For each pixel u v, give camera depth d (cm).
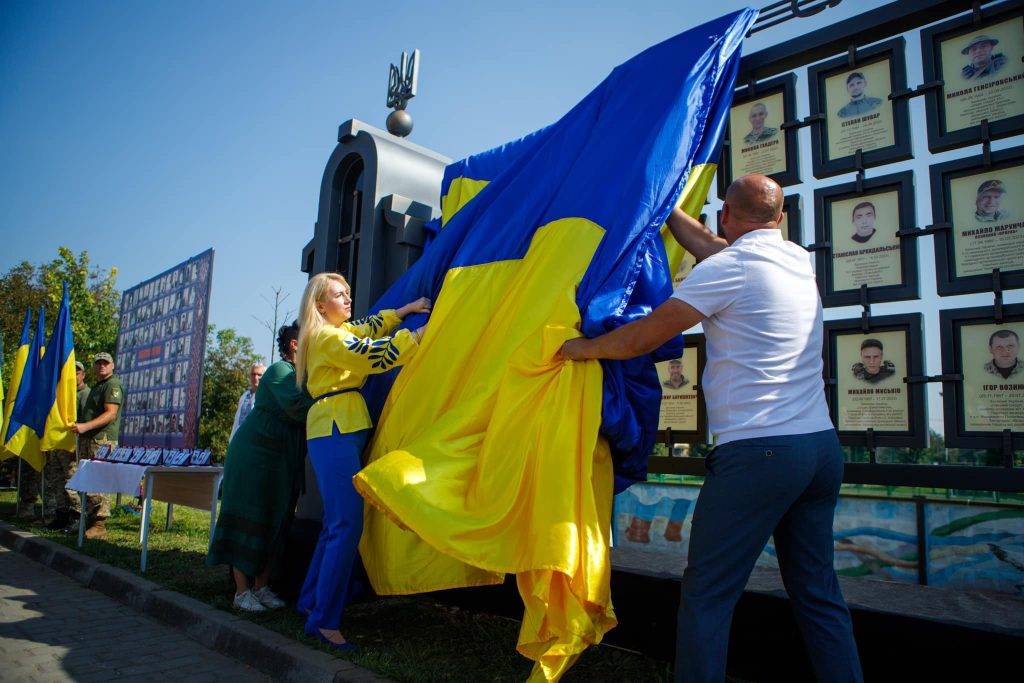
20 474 820
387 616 393
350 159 503
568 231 297
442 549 246
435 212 481
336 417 341
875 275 294
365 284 452
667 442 350
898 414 282
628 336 240
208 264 867
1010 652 225
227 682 311
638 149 296
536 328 281
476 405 284
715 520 215
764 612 276
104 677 312
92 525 673
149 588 441
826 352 302
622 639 318
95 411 728
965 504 643
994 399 259
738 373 220
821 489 220
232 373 3095
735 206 245
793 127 322
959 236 273
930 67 286
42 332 792
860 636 257
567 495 238
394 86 518
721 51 306
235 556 383
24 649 347
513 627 370
